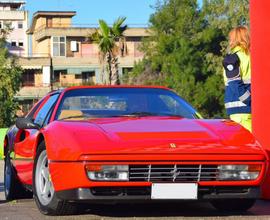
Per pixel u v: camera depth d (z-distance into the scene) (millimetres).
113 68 47469
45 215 6215
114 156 5586
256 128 7359
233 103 7762
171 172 5652
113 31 47094
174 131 6086
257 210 6691
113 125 6215
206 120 6637
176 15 57969
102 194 5660
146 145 5715
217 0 53875
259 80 7336
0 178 12859
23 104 72312
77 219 5945
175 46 55375
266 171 5965
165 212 6574
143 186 5637
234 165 5781
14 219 6086
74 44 75438
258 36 7344
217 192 5824
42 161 6359
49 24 83875
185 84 52656
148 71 58062
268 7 7277
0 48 38500
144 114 6895
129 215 6309
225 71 7781
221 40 56062
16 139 7766
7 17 100812
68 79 75125
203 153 5703
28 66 73188
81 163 5586
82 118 6707
